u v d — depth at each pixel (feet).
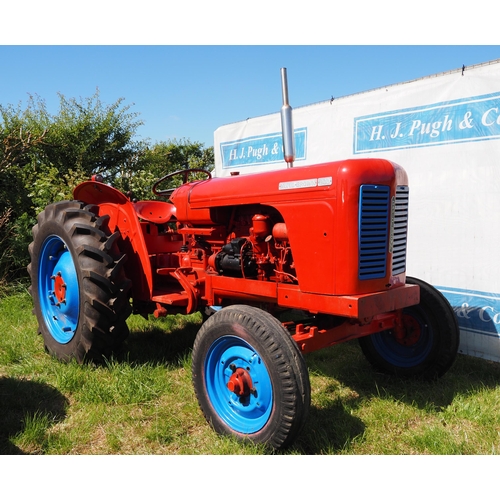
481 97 12.75
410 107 14.34
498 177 12.60
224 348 8.91
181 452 8.27
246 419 8.54
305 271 9.04
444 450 8.23
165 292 12.64
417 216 14.43
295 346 7.91
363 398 10.38
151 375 11.07
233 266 10.52
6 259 20.11
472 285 13.37
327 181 8.61
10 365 12.09
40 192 21.49
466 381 11.39
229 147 21.03
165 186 27.35
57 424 9.14
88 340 11.23
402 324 11.65
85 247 11.19
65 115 28.55
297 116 17.69
